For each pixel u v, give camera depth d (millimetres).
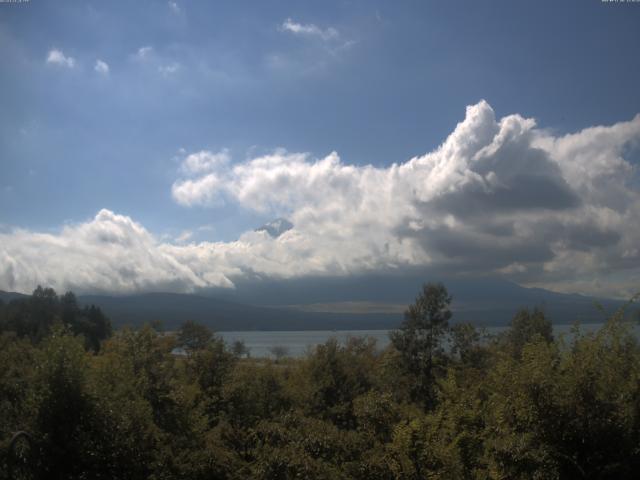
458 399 12492
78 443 11898
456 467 10828
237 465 15523
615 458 8531
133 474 12633
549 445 8750
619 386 8836
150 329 21391
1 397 14953
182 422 17109
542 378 8922
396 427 12055
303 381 27484
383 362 33188
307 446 13859
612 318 9828
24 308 58469
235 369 25391
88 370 13102
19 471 11594
